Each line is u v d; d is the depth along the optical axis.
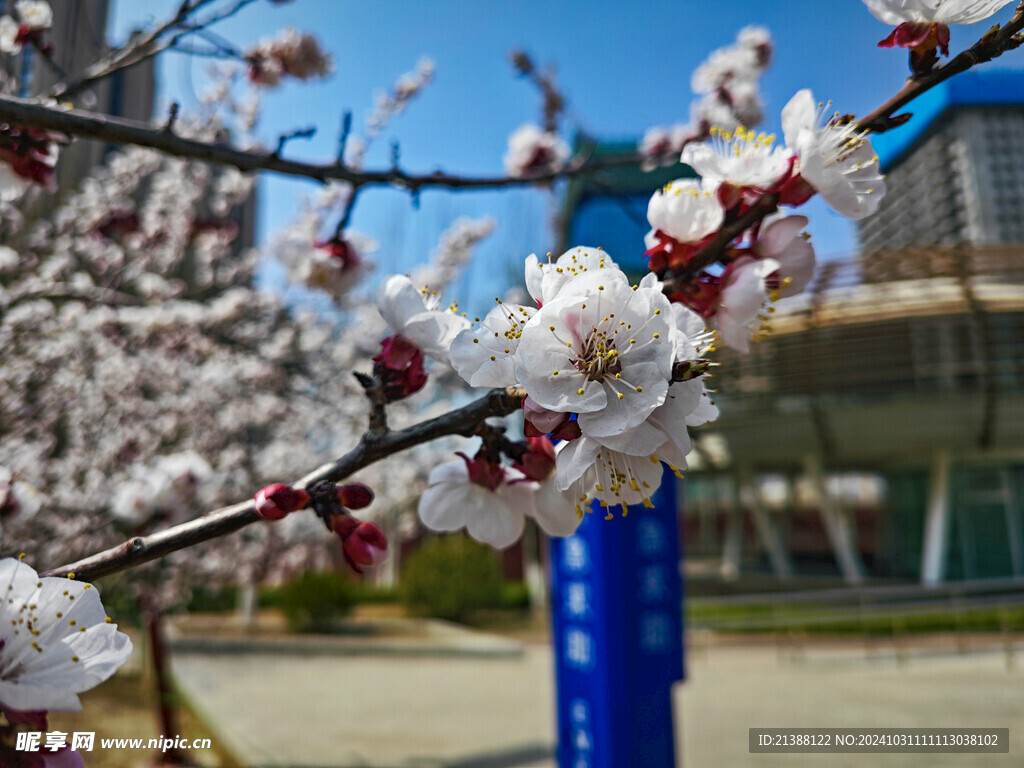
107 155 5.82
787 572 20.72
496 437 1.17
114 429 5.32
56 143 1.78
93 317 4.93
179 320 5.64
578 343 0.87
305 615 14.22
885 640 11.98
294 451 8.61
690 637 12.81
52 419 4.62
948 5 1.02
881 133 1.08
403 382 1.12
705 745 6.07
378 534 1.00
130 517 3.45
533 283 0.92
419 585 16.19
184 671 9.78
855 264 9.41
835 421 15.35
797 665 10.18
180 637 12.73
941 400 14.35
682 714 7.25
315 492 1.00
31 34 2.09
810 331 12.64
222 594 13.29
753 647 11.80
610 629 3.80
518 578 22.06
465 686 9.48
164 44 1.98
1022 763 5.30
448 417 1.02
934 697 7.66
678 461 0.86
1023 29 0.98
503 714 7.79
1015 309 11.69
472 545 17.27
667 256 1.13
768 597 10.91
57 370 4.49
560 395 0.84
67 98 1.84
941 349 12.83
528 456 1.15
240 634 13.91
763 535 21.27
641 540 3.99
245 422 7.95
